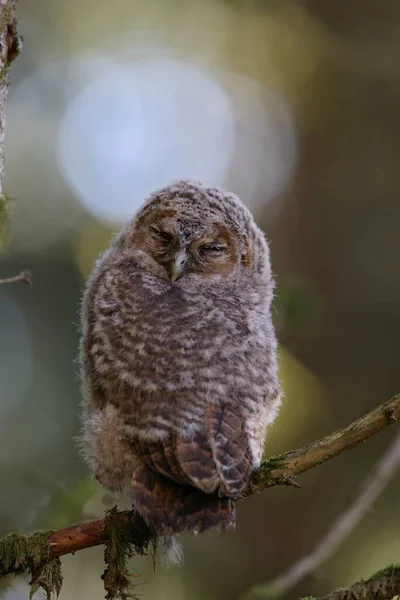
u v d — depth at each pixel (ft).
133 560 38.86
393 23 47.52
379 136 47.88
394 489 39.81
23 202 49.42
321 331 45.06
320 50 48.73
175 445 20.21
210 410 20.77
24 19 51.78
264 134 51.11
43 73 52.16
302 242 47.80
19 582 28.19
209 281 25.38
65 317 45.85
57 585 20.71
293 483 20.93
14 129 51.29
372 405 44.04
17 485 35.50
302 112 49.57
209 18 50.80
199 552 40.96
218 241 25.89
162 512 19.34
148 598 39.27
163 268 25.17
